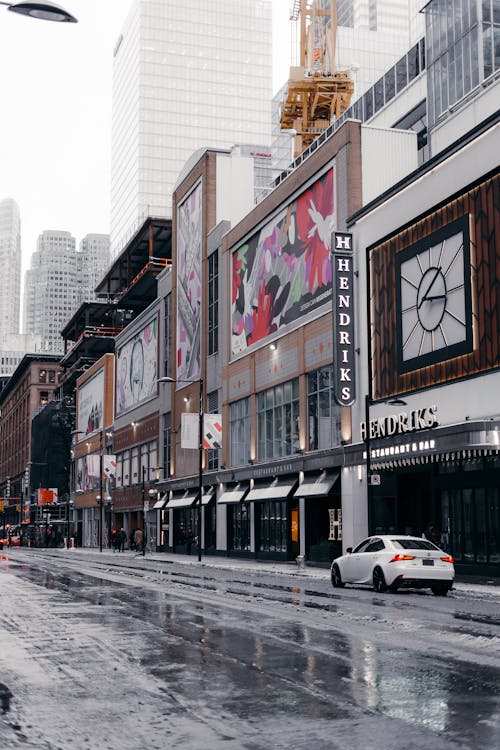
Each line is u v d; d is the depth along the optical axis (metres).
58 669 11.44
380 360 37.72
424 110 53.00
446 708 8.61
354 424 39.50
